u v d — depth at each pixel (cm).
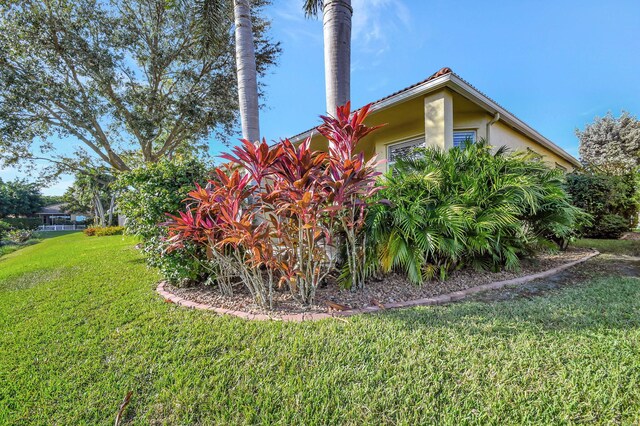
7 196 4075
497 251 469
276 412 191
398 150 886
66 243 1570
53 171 1421
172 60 1285
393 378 215
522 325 287
